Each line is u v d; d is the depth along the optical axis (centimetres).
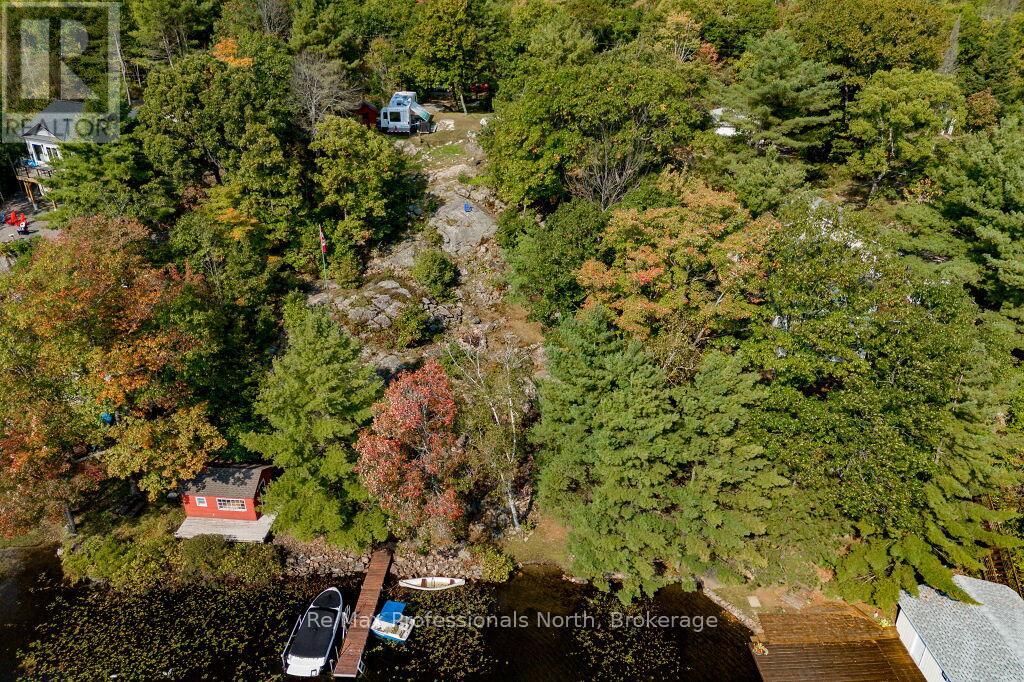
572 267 4684
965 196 4181
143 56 7362
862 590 3288
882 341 3297
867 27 6169
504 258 5778
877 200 5491
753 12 7875
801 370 3503
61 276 3422
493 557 3697
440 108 8538
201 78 5481
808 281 3556
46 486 3425
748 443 3450
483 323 5325
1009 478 3184
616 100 5022
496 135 5962
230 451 4162
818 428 3350
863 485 3191
